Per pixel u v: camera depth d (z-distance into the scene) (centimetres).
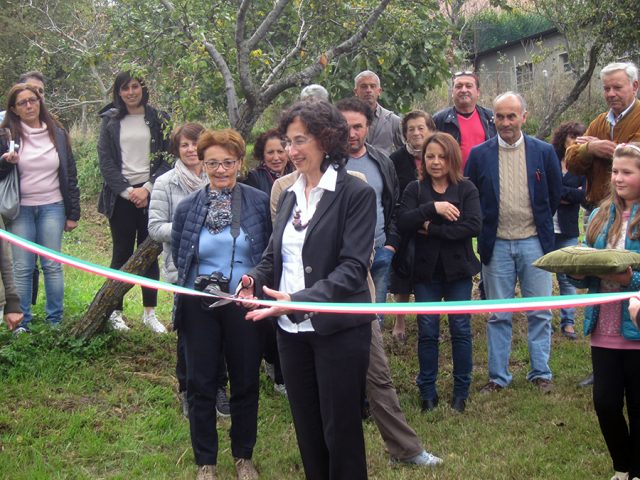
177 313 452
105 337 632
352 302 355
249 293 383
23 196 642
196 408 452
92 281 955
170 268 565
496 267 595
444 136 562
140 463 480
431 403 571
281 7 631
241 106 699
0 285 429
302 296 340
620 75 536
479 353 700
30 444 494
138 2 672
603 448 491
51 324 650
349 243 355
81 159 1551
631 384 411
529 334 613
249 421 462
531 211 587
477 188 595
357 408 362
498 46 2023
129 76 668
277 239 375
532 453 484
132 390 575
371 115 557
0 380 566
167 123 660
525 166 586
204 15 664
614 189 419
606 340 410
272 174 578
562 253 401
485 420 546
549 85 1620
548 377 606
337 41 702
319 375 361
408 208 566
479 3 2219
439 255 559
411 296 856
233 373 457
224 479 462
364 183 366
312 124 359
